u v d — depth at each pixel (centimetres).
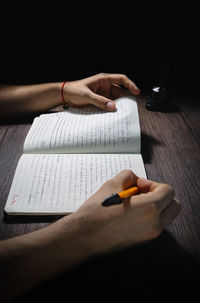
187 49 122
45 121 79
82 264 41
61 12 138
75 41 144
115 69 138
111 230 41
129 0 130
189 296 37
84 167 61
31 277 38
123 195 42
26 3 136
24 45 146
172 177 62
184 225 49
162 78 108
